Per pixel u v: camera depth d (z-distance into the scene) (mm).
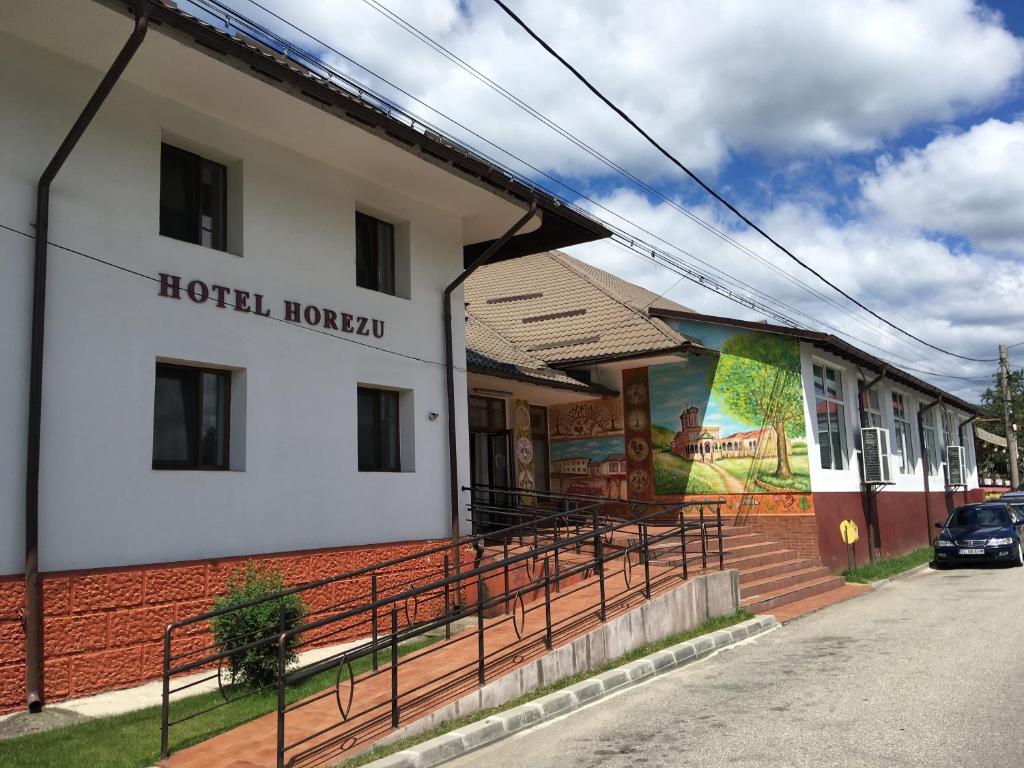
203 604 9281
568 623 9680
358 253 12586
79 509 8406
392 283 13023
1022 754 5949
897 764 5840
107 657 8383
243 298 10289
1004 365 38531
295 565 10383
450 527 13047
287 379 10742
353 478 11508
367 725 6918
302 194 11273
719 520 12695
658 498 19266
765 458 18125
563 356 19172
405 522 12281
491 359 16641
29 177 8328
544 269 23781
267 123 10391
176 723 6867
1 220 8078
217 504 9703
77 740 6887
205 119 10086
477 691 7562
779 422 18047
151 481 9062
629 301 21469
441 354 13383
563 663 8641
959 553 20094
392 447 12711
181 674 8914
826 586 16188
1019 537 21156
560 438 20656
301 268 11125
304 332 11039
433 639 10586
